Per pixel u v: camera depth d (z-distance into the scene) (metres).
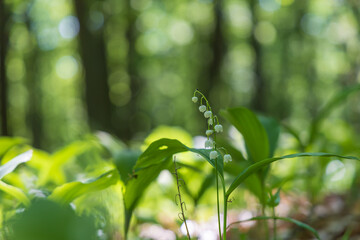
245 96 21.84
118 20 15.56
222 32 16.56
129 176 2.06
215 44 16.48
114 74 16.86
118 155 2.30
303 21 19.67
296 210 3.75
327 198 4.36
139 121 19.22
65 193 1.88
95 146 3.45
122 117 16.86
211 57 16.73
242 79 21.69
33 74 17.48
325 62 21.78
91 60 12.56
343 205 3.89
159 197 4.08
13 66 17.66
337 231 3.08
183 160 3.12
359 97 11.87
